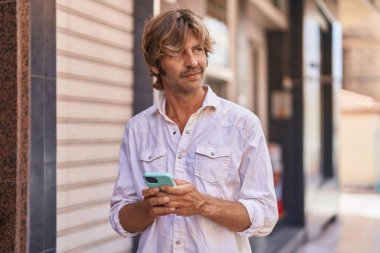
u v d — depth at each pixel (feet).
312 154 28.89
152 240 7.06
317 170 30.55
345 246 25.59
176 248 6.86
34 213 9.04
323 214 30.09
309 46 28.35
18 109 8.70
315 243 26.30
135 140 7.34
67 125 10.27
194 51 6.76
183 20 6.68
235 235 7.06
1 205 8.79
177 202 6.22
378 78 29.53
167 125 7.09
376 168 51.52
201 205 6.36
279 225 25.88
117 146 11.95
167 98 7.23
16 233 8.73
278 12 25.55
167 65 6.75
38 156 9.11
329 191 31.55
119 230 7.23
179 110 7.11
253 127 6.92
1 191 8.78
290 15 27.02
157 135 7.15
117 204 7.33
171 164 6.97
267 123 27.35
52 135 9.46
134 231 7.14
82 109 10.72
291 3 26.94
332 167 34.17
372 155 51.42
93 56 11.02
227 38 19.24
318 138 31.58
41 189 9.20
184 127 7.06
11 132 8.71
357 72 29.84
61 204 10.12
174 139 7.04
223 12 18.66
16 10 8.64
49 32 9.34
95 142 11.18
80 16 10.56
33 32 8.93
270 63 27.50
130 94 12.39
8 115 8.73
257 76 26.61
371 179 51.47
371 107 50.78
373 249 24.98
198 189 6.76
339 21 30.76
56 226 9.80
